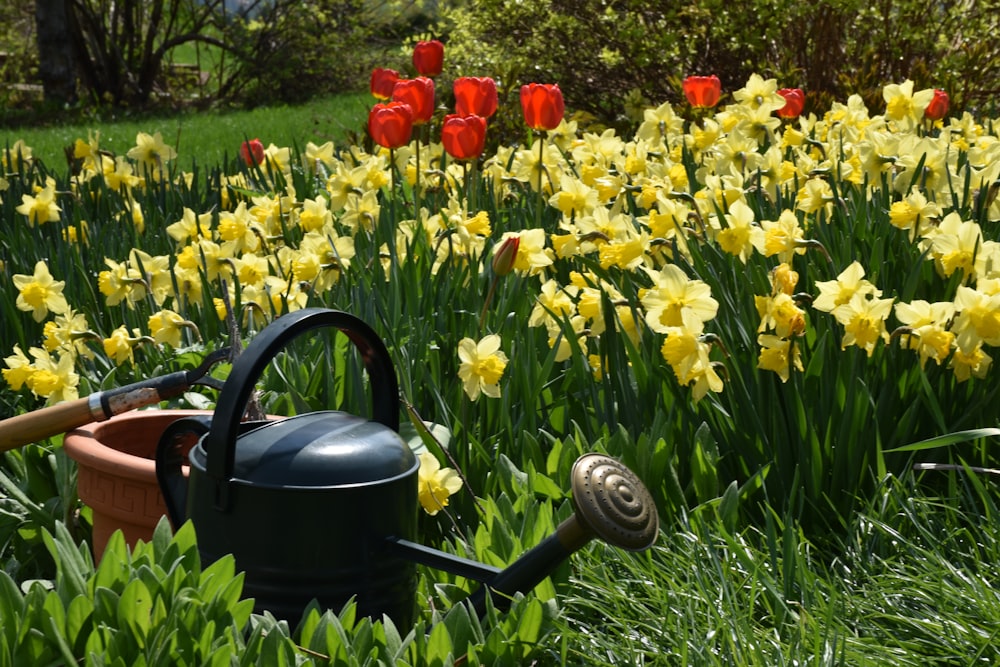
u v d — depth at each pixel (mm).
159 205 5211
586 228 3062
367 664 1578
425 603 2008
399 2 23188
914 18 8852
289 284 3129
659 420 2414
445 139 4020
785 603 1985
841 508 2408
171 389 1949
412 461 1757
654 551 2172
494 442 2584
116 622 1542
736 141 4086
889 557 2256
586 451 2389
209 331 3266
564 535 1632
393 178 3982
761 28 8539
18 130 16438
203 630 1539
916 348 2494
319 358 2697
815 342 2678
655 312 2379
